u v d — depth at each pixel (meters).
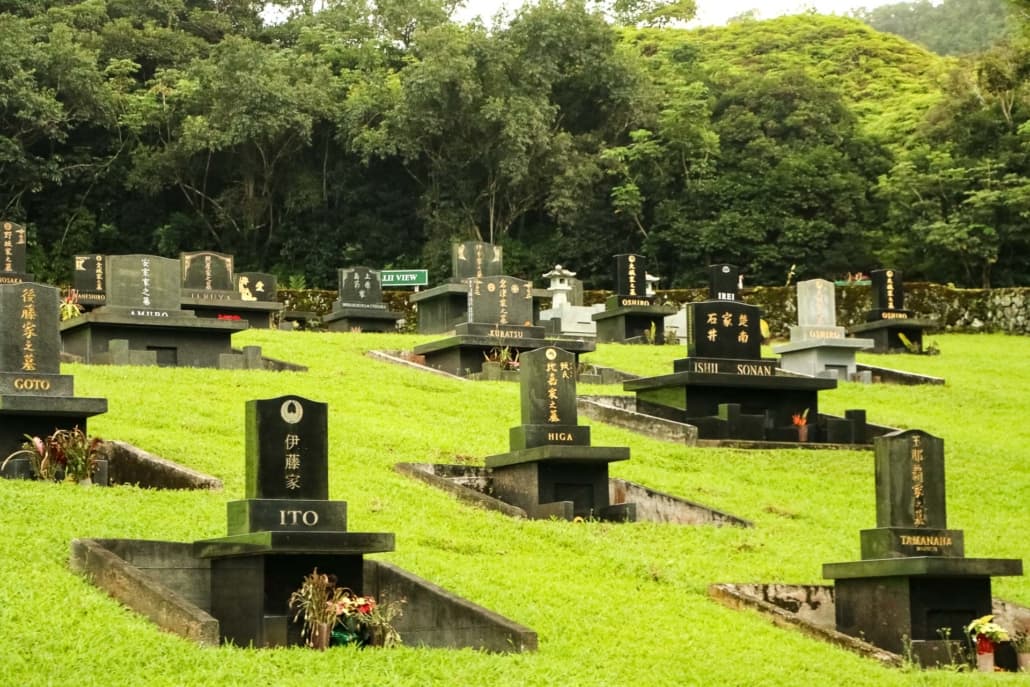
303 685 15.23
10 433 24.28
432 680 15.98
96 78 68.62
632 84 74.25
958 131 73.00
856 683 18.55
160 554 18.38
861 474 32.78
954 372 47.12
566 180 69.81
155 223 72.25
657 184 71.62
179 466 24.70
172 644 16.03
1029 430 39.06
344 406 32.75
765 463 32.81
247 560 17.91
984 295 59.53
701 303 35.62
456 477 27.59
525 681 16.38
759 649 19.59
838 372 44.59
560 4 74.56
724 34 103.31
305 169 72.12
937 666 20.61
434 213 70.38
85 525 19.66
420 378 37.03
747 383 35.06
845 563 21.78
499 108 67.94
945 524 22.34
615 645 18.92
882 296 52.22
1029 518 30.56
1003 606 22.72
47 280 68.06
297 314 57.81
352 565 18.09
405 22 82.75
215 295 48.09
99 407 24.70
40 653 15.20
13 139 66.19
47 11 76.62
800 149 72.56
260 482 18.16
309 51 80.19
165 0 80.38
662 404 35.50
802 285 45.69
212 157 70.62
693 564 23.50
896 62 98.94
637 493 28.06
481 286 40.97
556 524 25.00
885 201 71.19
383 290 62.78
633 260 52.59
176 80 72.25
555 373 27.88
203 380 33.56
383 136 68.50
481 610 18.53
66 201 70.31
